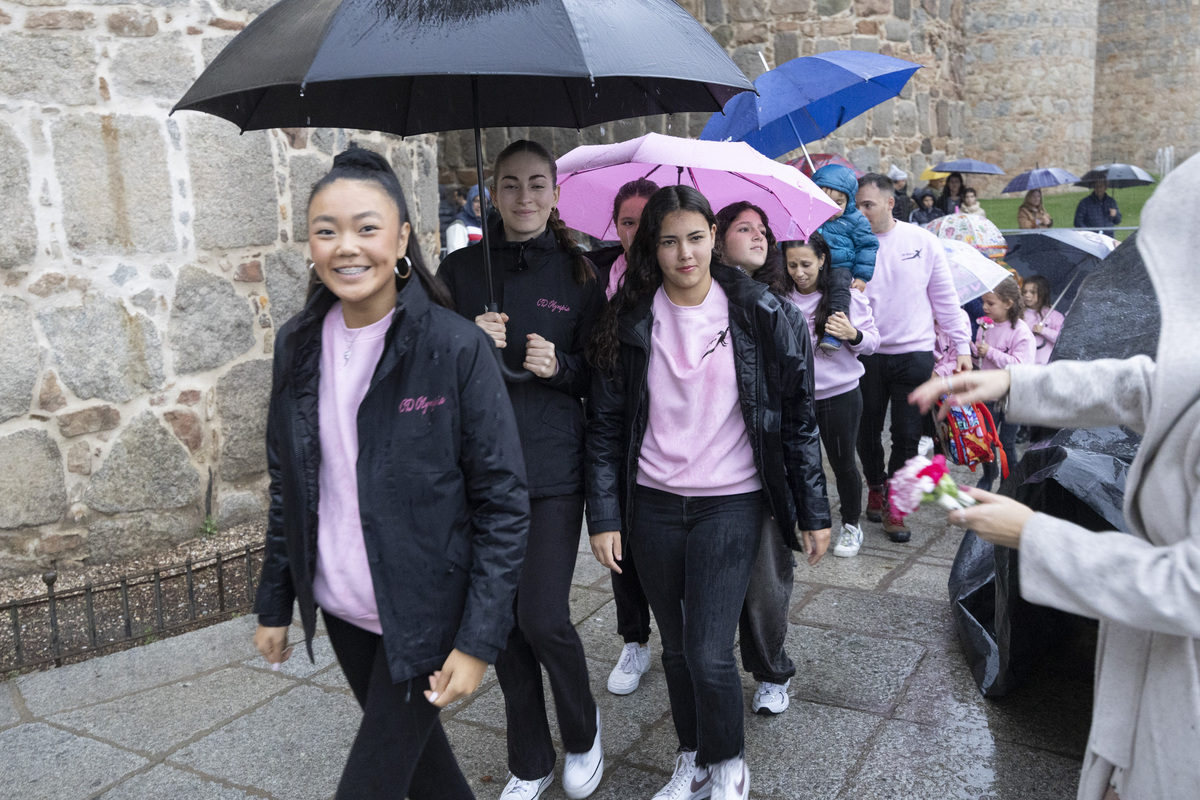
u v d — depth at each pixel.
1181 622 1.28
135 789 2.79
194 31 4.55
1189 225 1.34
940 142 12.50
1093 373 1.58
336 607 1.84
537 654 2.55
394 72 1.92
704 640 2.38
